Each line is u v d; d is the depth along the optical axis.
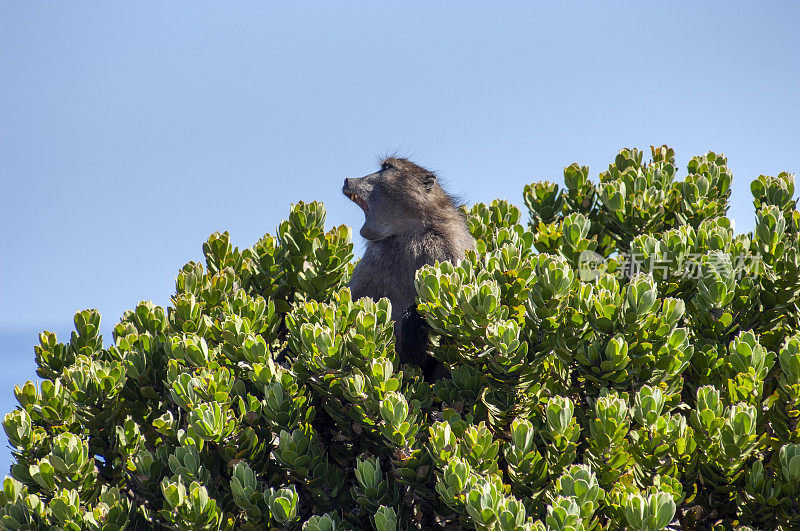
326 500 16.61
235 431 16.55
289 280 22.84
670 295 19.64
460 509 14.34
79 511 15.52
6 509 15.53
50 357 20.78
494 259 18.22
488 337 15.62
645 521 13.73
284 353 20.36
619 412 14.98
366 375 16.09
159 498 16.59
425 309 16.67
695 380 18.06
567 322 16.66
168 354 18.14
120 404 18.95
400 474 15.55
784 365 15.54
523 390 16.91
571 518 13.11
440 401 18.00
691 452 15.73
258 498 15.59
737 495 15.67
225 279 21.62
